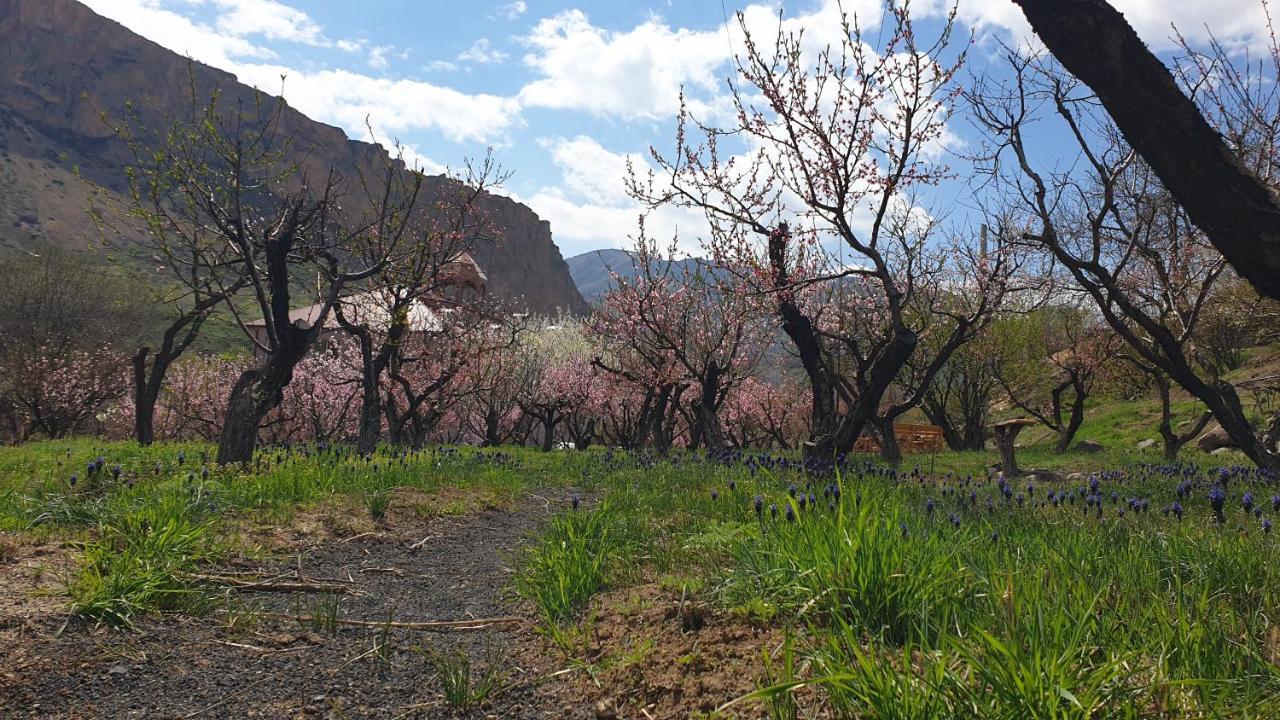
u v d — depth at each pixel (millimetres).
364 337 15461
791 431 38781
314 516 7621
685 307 21047
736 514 7512
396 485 9969
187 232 12000
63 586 4508
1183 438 19016
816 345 15227
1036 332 27641
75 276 48031
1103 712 2311
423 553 6824
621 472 13047
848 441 12750
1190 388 11117
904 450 25672
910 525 4789
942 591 3428
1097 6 3830
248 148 11344
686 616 3951
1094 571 3820
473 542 7383
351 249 14508
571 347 38062
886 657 2787
